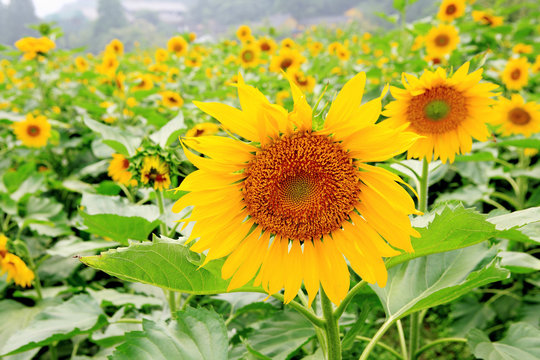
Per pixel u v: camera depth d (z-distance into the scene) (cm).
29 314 104
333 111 49
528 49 246
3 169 192
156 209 86
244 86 47
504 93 164
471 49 240
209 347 51
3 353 69
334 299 50
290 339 75
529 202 126
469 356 122
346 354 110
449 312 139
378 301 81
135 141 85
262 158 51
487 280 49
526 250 125
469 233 47
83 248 96
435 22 252
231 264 51
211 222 51
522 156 133
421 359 124
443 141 76
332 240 51
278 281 51
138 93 194
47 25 249
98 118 205
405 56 258
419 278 68
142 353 50
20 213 143
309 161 50
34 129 179
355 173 50
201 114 157
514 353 70
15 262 98
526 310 118
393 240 49
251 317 114
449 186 155
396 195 48
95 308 80
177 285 52
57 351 114
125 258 49
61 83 295
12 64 408
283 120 49
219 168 50
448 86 73
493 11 301
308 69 238
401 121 77
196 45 364
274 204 51
